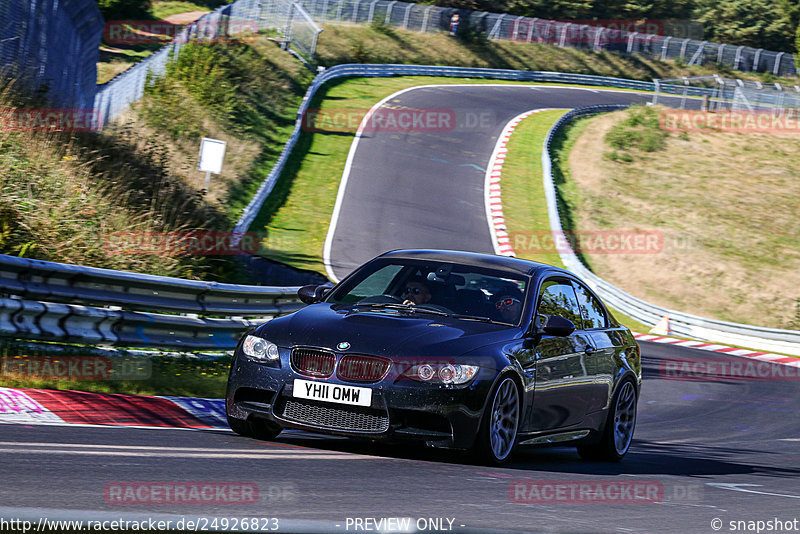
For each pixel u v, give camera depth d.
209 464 18.36
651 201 131.62
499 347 22.77
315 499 15.71
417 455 22.81
